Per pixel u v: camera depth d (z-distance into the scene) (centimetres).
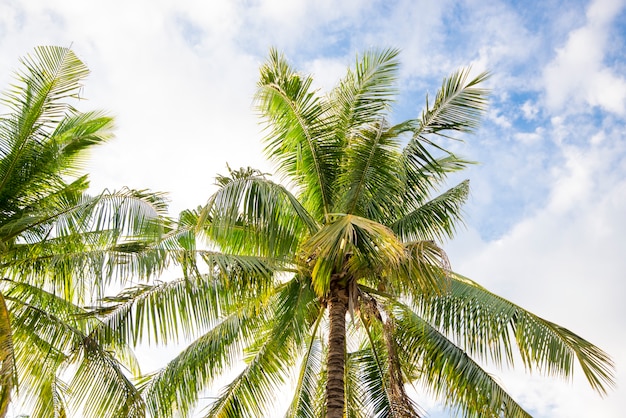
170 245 1146
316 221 1261
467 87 1247
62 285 1227
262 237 1110
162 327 1105
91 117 1447
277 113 1260
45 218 1198
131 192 1155
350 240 870
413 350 1246
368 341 1405
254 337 1302
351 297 1152
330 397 1089
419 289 1086
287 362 1255
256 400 1231
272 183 1093
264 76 1273
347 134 1294
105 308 1112
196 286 1133
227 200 1034
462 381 1176
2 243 1150
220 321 1257
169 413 1175
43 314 1169
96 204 1132
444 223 1287
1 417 985
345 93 1326
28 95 1258
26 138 1246
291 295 1219
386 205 1253
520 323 1167
